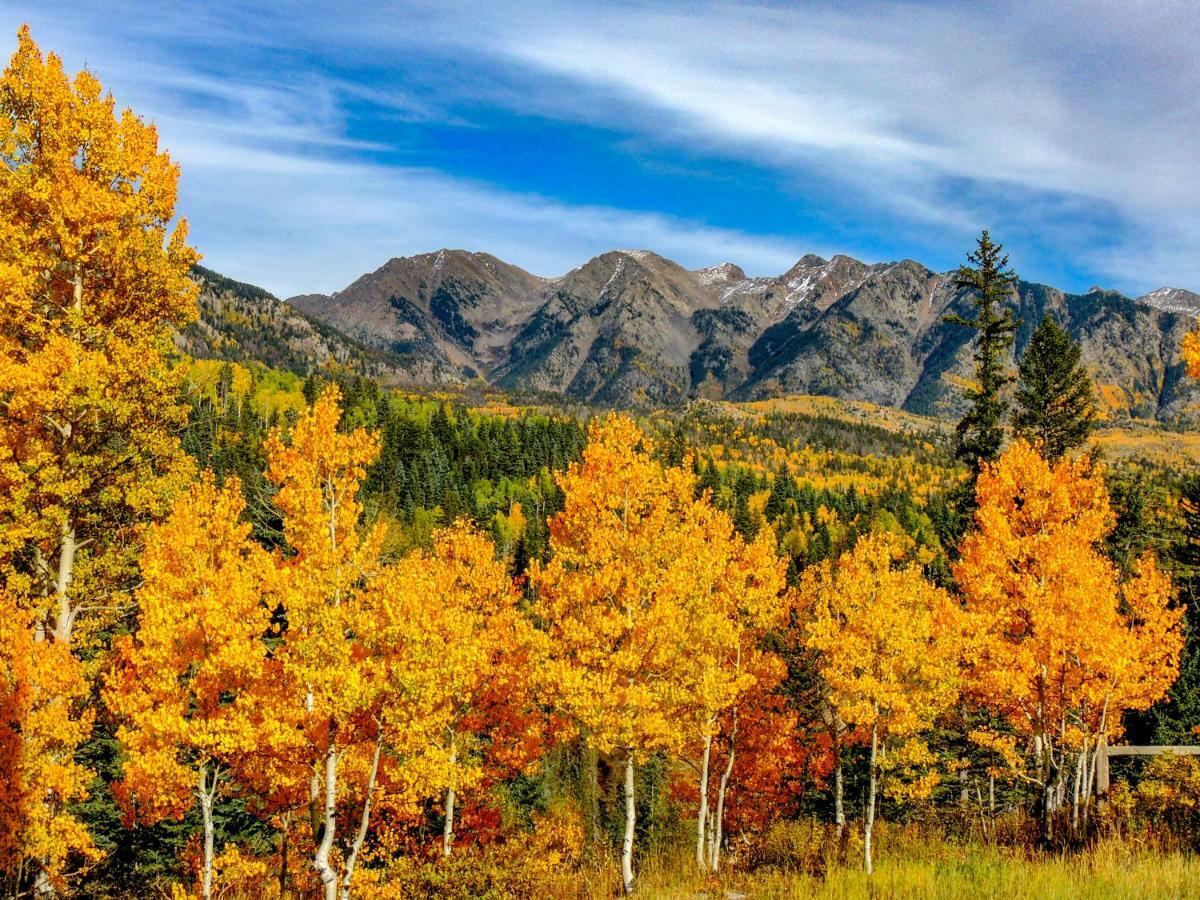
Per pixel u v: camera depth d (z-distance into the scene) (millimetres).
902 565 19406
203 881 14617
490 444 143750
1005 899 11164
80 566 14891
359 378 159750
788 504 136125
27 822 12664
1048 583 18578
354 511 17375
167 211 16297
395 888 17062
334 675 12609
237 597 13570
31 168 14602
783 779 28219
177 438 16531
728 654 23469
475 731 22469
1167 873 11281
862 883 13203
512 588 22078
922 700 16859
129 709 13258
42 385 13711
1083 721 19719
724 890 15500
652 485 18672
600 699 15906
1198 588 33031
